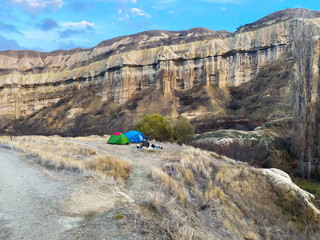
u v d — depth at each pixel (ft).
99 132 313.73
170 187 30.76
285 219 35.17
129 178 34.27
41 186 24.38
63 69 641.81
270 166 106.73
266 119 218.38
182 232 18.40
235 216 29.43
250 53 344.69
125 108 355.36
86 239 14.75
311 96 96.78
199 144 127.95
